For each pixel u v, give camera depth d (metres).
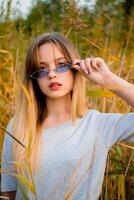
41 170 2.71
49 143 2.73
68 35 3.42
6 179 2.96
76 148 2.70
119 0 6.29
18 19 5.10
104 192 3.16
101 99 3.96
